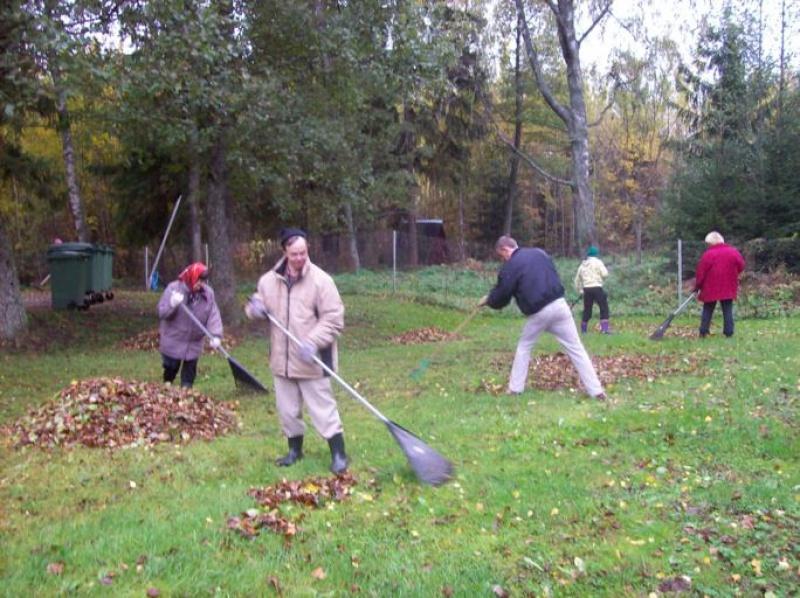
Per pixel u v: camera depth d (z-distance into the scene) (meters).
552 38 29.09
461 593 3.57
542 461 5.69
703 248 19.39
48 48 9.42
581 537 4.23
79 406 6.71
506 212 40.22
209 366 11.35
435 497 4.94
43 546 4.12
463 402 8.03
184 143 14.15
